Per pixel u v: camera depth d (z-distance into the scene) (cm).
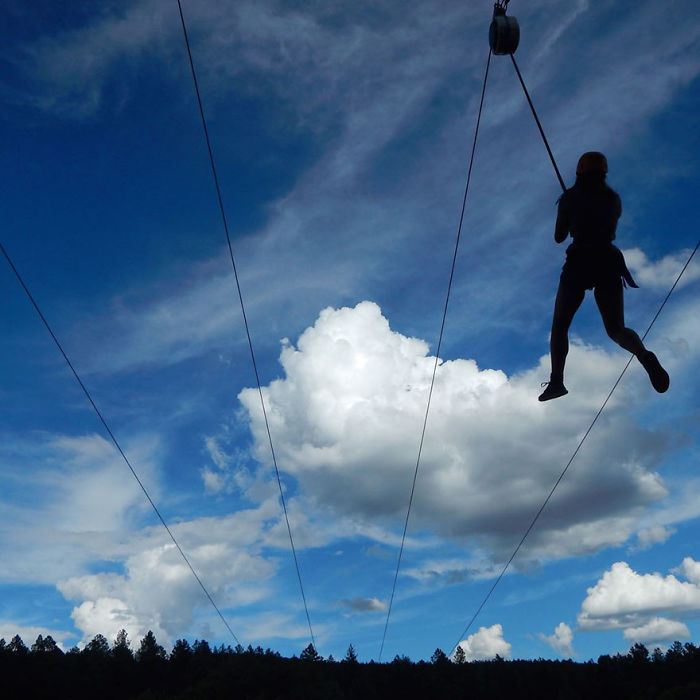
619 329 593
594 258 586
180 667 13588
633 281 595
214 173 1834
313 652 11906
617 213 604
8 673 12488
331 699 11225
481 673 14250
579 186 614
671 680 12531
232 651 14062
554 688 13388
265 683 11044
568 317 602
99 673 13112
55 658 13588
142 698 12106
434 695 12850
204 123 1734
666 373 570
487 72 1546
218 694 10738
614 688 13038
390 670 13012
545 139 680
